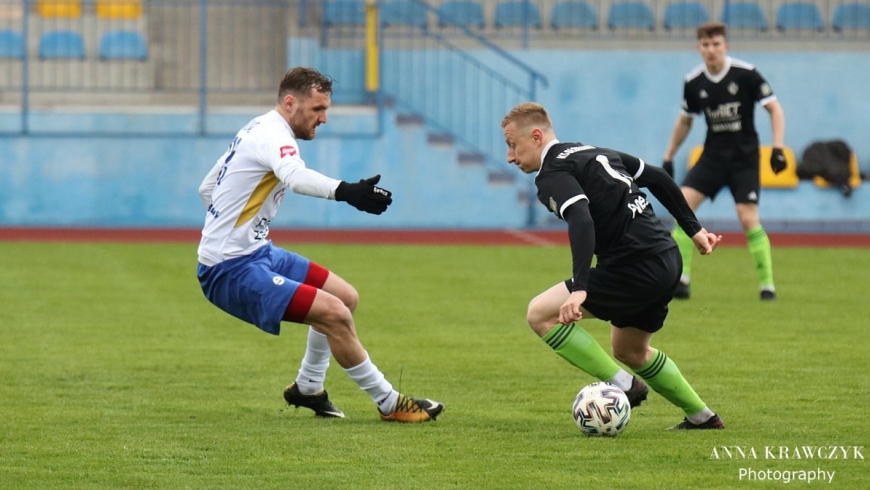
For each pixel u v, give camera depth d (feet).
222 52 136.15
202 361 50.88
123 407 41.32
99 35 135.85
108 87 126.00
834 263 93.81
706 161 71.26
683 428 37.55
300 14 132.46
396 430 37.52
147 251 100.99
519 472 31.76
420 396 43.68
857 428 37.42
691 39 135.33
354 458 33.53
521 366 49.90
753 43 134.72
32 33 135.23
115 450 34.50
